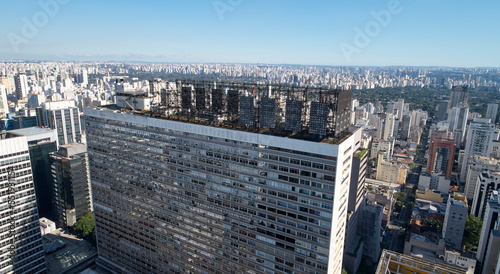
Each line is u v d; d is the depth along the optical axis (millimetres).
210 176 120625
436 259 189375
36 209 153500
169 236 138125
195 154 123000
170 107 142750
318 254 102062
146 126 135375
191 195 127562
